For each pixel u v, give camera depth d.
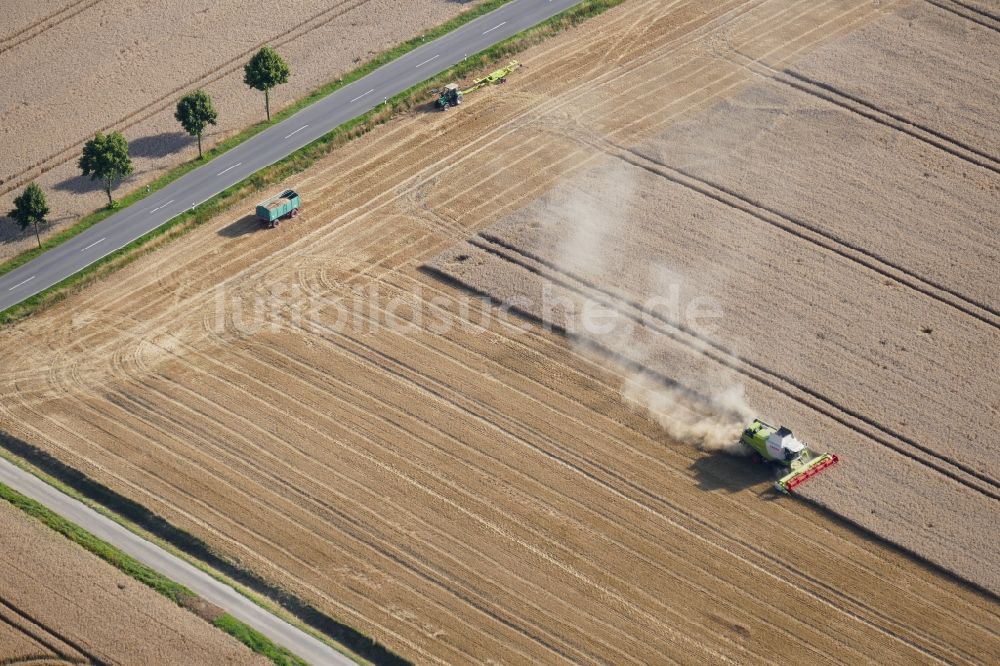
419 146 127.50
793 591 86.56
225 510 91.56
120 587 85.62
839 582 87.12
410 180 123.25
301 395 101.00
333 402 100.44
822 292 110.06
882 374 102.38
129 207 119.50
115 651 81.19
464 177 123.31
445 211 119.25
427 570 87.50
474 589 86.31
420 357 104.31
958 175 123.25
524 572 87.50
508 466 95.25
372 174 124.12
